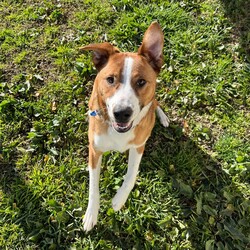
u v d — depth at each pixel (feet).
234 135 2.92
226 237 2.47
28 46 3.29
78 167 2.72
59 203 2.57
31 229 2.47
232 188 2.67
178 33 3.40
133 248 2.41
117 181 2.65
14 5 3.53
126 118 2.00
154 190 2.64
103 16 3.46
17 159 2.74
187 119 2.97
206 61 3.27
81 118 2.89
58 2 3.56
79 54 3.25
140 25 3.38
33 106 2.94
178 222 2.52
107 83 2.08
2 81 3.10
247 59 3.26
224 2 3.60
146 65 2.13
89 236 2.45
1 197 2.59
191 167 2.74
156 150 2.82
